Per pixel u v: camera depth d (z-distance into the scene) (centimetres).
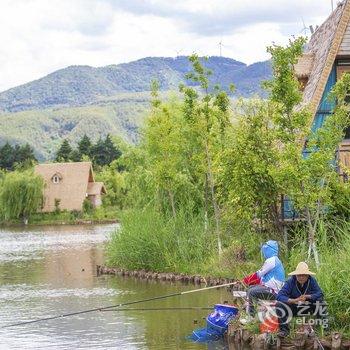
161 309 2422
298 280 1845
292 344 1819
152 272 3459
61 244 6247
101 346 1984
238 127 2956
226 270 3091
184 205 3900
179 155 3862
